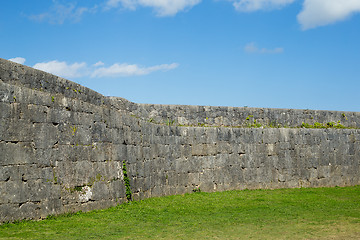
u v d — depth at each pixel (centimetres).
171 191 2431
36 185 1447
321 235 1366
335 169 3064
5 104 1361
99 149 1811
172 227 1488
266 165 2819
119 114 2005
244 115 2986
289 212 1845
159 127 2398
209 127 2659
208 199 2244
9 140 1363
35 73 1566
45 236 1223
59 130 1588
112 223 1511
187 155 2552
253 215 1766
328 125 3238
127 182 1991
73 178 1630
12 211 1342
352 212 1856
